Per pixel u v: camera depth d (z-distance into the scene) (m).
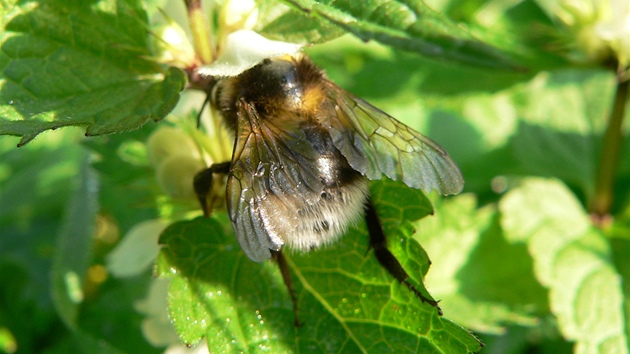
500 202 0.12
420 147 0.09
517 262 0.12
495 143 0.14
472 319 0.11
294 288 0.08
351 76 0.13
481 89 0.12
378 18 0.08
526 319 0.11
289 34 0.08
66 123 0.07
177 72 0.08
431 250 0.12
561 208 0.12
